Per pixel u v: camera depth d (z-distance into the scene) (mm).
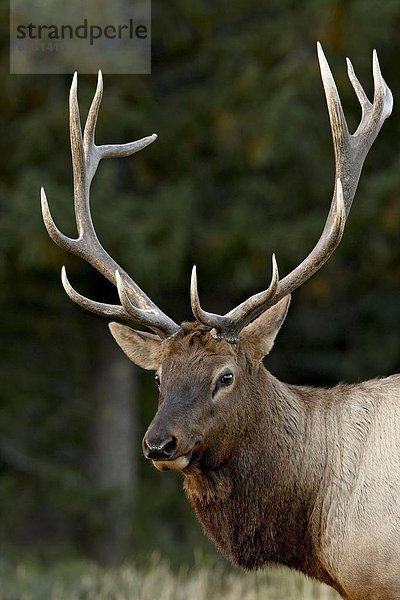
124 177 40500
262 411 18766
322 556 18703
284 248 38469
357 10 36875
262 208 39688
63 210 36688
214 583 28422
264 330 18812
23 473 43750
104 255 19688
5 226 36750
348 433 18875
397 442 18469
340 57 37719
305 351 45438
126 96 38812
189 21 40594
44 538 45219
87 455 44719
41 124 37688
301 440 18922
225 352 18172
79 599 28125
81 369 45125
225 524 18859
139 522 42719
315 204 39719
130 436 44094
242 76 38688
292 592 25734
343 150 19391
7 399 44625
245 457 18672
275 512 18844
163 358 18266
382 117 19688
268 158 37781
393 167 38656
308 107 38156
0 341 44344
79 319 42219
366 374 44312
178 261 37844
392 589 18062
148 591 27062
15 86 37844
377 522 18172
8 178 38594
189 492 18969
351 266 41219
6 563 35000
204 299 41969
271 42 39094
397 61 38531
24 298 40094
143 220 37875
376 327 44688
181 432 17578
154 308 19047
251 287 40281
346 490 18562
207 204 40031
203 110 39750
